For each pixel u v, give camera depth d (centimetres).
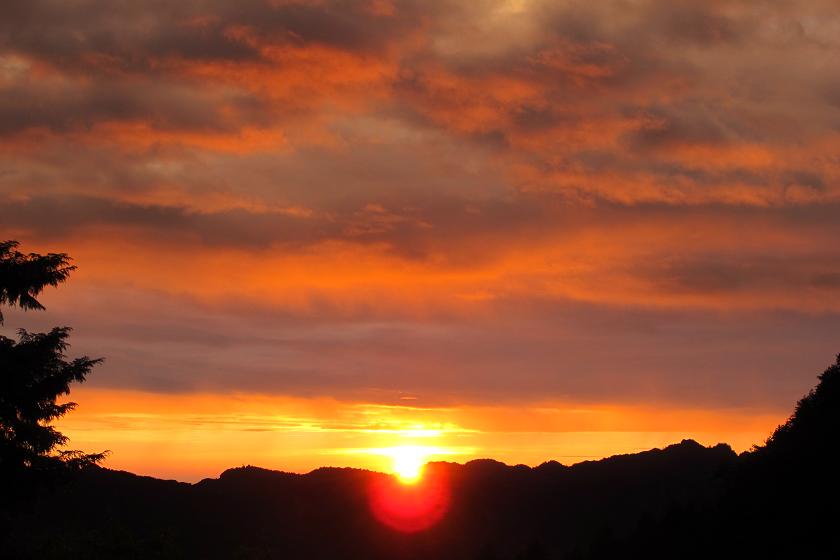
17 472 2327
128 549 2503
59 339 2403
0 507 2345
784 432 3978
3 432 2320
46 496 2467
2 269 2323
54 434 2352
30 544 2397
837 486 3123
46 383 2353
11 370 2281
